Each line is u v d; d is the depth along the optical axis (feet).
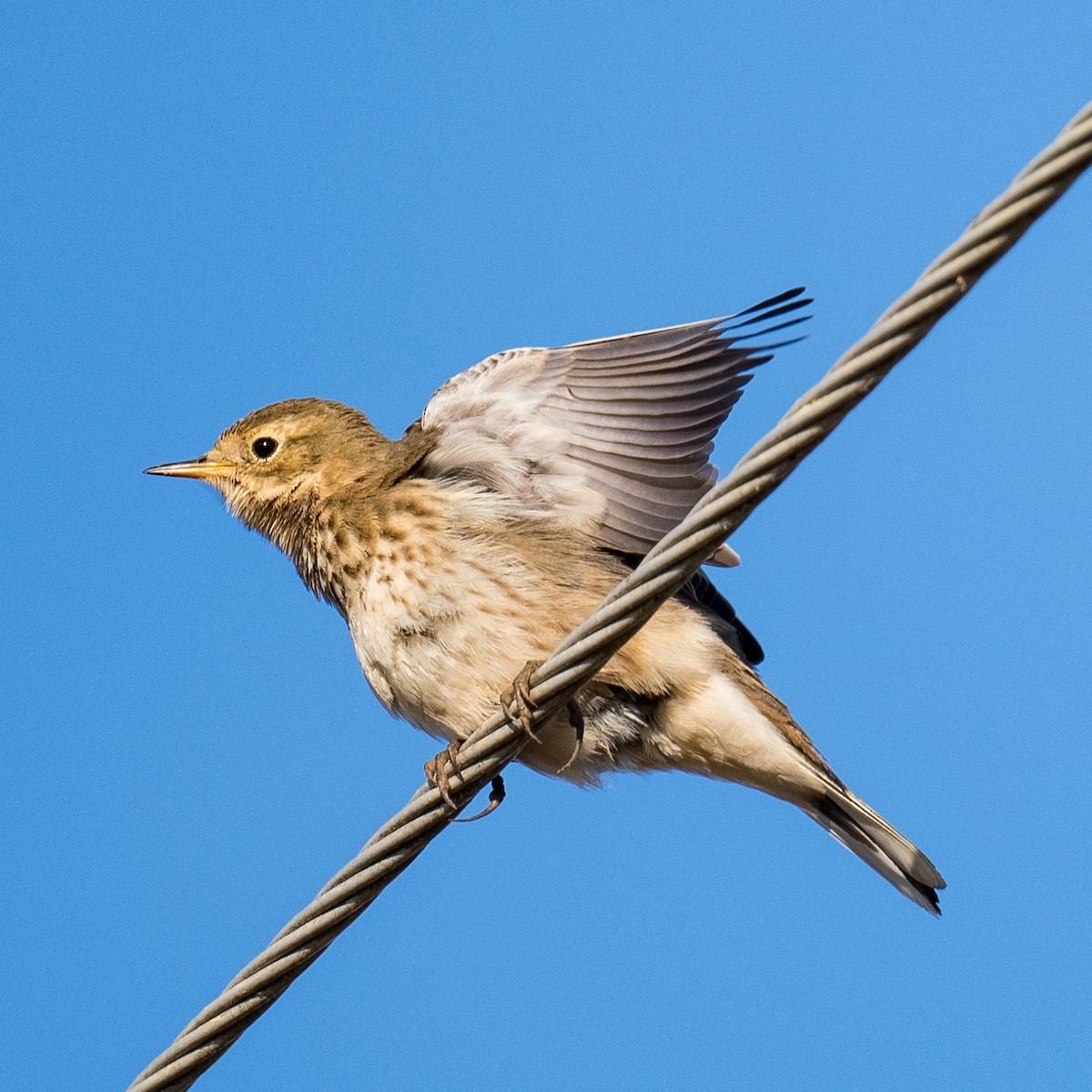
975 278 27.40
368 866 35.24
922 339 28.30
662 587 32.12
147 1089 34.71
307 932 34.88
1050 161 26.05
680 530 31.42
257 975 34.73
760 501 30.71
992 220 26.78
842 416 29.43
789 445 29.76
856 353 28.73
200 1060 34.73
